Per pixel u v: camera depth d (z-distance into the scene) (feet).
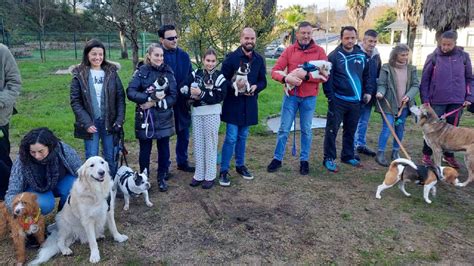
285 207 14.55
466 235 12.60
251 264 11.00
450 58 17.97
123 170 14.47
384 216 13.87
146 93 14.51
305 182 16.97
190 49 27.14
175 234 12.57
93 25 131.95
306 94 16.80
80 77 13.66
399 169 14.88
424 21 37.63
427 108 17.56
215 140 15.75
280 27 29.71
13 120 26.86
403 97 18.38
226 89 15.17
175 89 15.20
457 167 19.01
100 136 14.44
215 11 26.32
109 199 11.64
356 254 11.51
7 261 11.10
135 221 13.39
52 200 12.28
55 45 112.37
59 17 127.75
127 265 10.91
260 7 28.07
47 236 12.15
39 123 26.45
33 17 121.39
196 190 15.98
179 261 11.12
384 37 147.54
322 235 12.55
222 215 13.84
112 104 14.20
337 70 17.66
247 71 15.03
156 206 14.53
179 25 28.19
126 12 30.55
